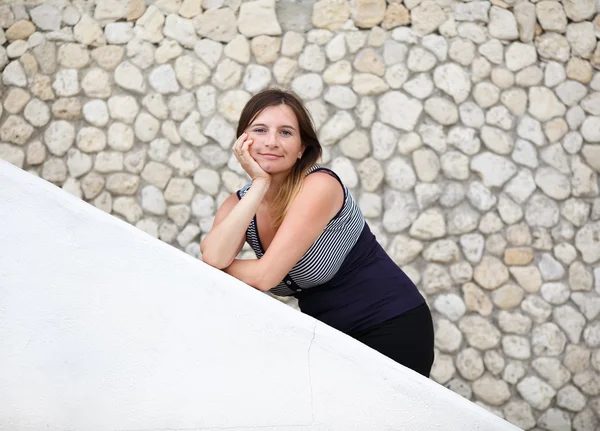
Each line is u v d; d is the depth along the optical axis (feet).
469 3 14.97
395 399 5.63
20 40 15.34
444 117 14.82
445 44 14.89
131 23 15.30
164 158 15.16
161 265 5.55
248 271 6.03
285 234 6.05
